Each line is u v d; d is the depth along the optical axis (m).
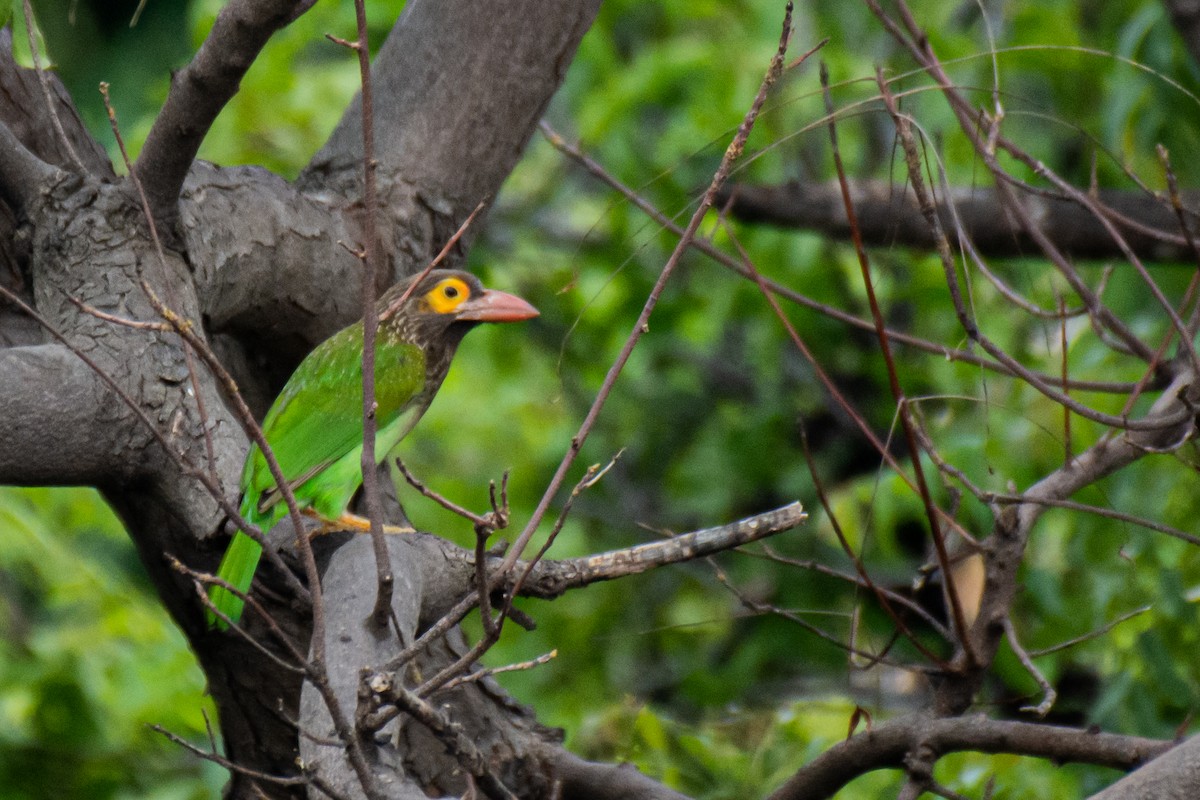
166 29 20.53
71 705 11.53
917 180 6.66
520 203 16.12
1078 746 7.08
